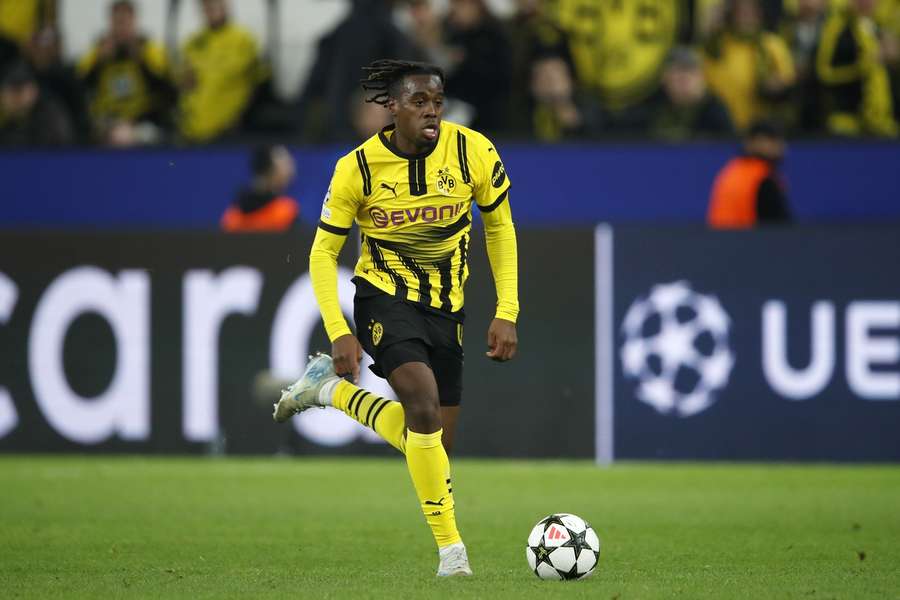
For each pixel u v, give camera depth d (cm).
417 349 1980
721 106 5012
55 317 4209
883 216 4878
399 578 2000
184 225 5031
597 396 4075
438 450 1955
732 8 5072
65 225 5066
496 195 2045
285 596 1820
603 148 4903
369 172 2002
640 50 5134
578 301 4084
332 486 3509
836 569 2147
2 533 2661
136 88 5253
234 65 5250
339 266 4053
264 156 4584
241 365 4156
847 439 4019
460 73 5072
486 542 2538
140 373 4184
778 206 4531
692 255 4053
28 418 4225
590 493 3381
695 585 1922
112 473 3788
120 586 1944
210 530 2719
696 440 4053
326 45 5188
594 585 1902
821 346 4022
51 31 5325
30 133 5156
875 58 5031
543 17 5103
